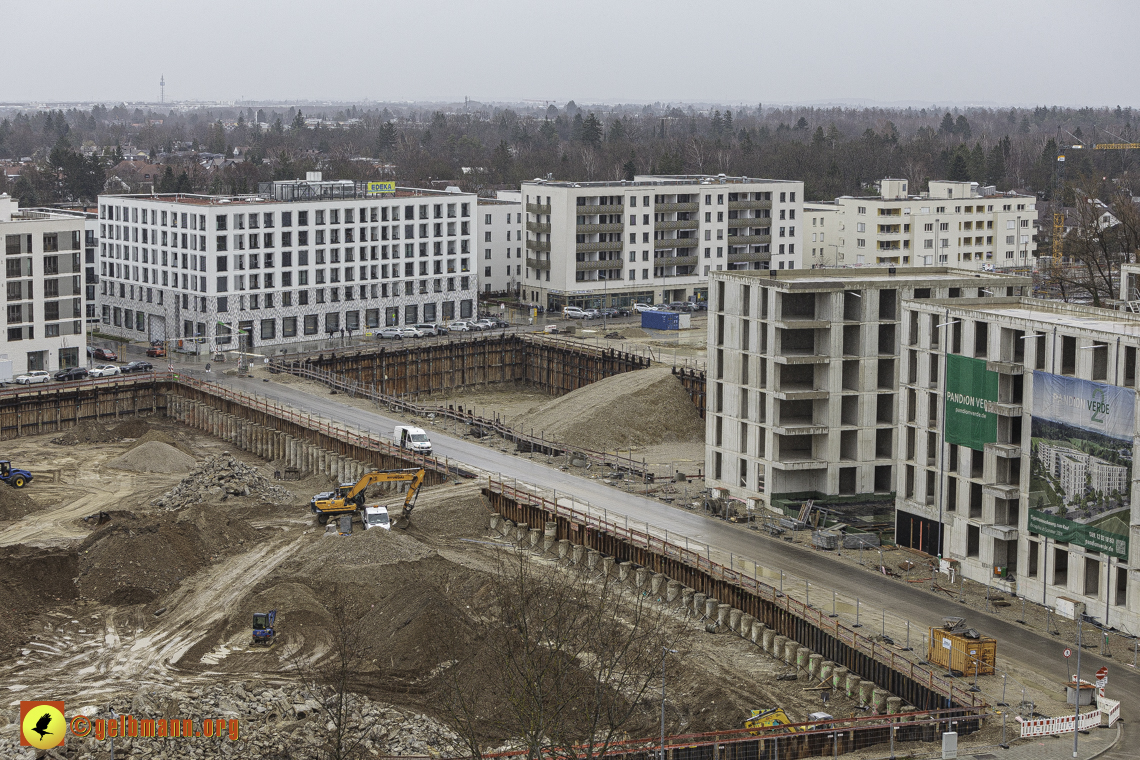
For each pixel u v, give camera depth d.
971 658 93.00
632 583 119.75
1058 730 83.88
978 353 115.94
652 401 177.38
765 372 136.75
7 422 177.75
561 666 84.56
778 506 135.62
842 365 135.75
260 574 119.31
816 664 99.44
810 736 82.75
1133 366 100.00
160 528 121.69
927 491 121.75
